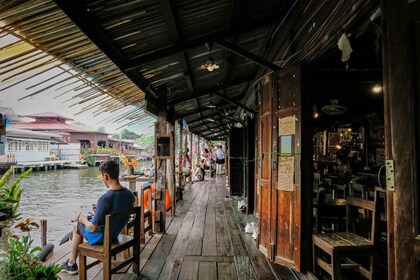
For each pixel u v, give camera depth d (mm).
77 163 32719
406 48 1393
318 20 2582
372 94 5047
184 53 3656
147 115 5148
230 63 4941
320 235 2906
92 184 17875
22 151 25578
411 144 1363
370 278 2607
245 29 3305
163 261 3553
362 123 7328
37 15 1648
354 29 2402
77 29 1918
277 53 4090
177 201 7875
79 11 1893
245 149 8250
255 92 6332
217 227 5184
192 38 3207
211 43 3375
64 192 14477
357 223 3186
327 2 2379
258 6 3064
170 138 4996
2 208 2209
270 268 3330
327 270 2752
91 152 35844
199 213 6379
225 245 4176
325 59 3504
